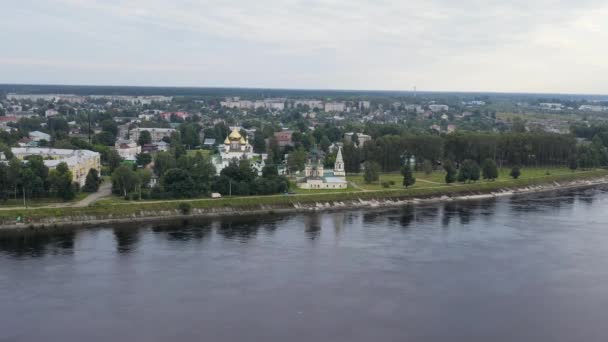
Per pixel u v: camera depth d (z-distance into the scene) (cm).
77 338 14425
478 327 15412
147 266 19738
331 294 17512
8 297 16812
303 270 19662
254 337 14588
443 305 16825
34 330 14812
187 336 14588
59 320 15400
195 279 18575
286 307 16475
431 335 14888
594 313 16412
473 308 16650
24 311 15912
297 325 15312
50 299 16738
